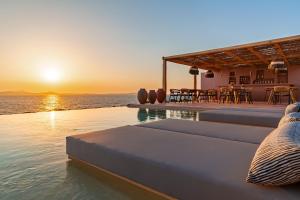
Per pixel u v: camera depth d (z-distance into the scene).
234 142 1.75
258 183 0.95
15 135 3.39
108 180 1.69
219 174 1.11
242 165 1.22
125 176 1.51
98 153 1.71
